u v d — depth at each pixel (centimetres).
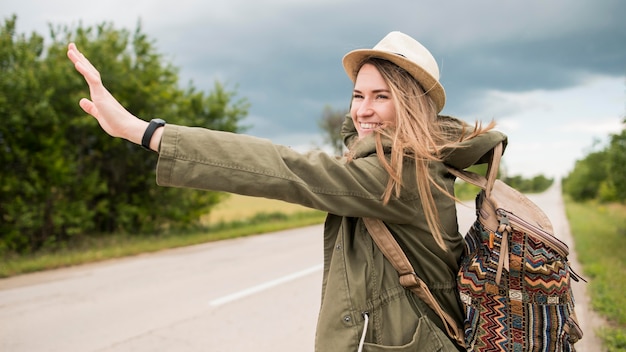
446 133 143
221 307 548
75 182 1095
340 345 125
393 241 132
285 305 555
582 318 493
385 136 130
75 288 652
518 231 132
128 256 944
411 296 135
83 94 1065
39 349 421
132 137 112
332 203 122
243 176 113
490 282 132
